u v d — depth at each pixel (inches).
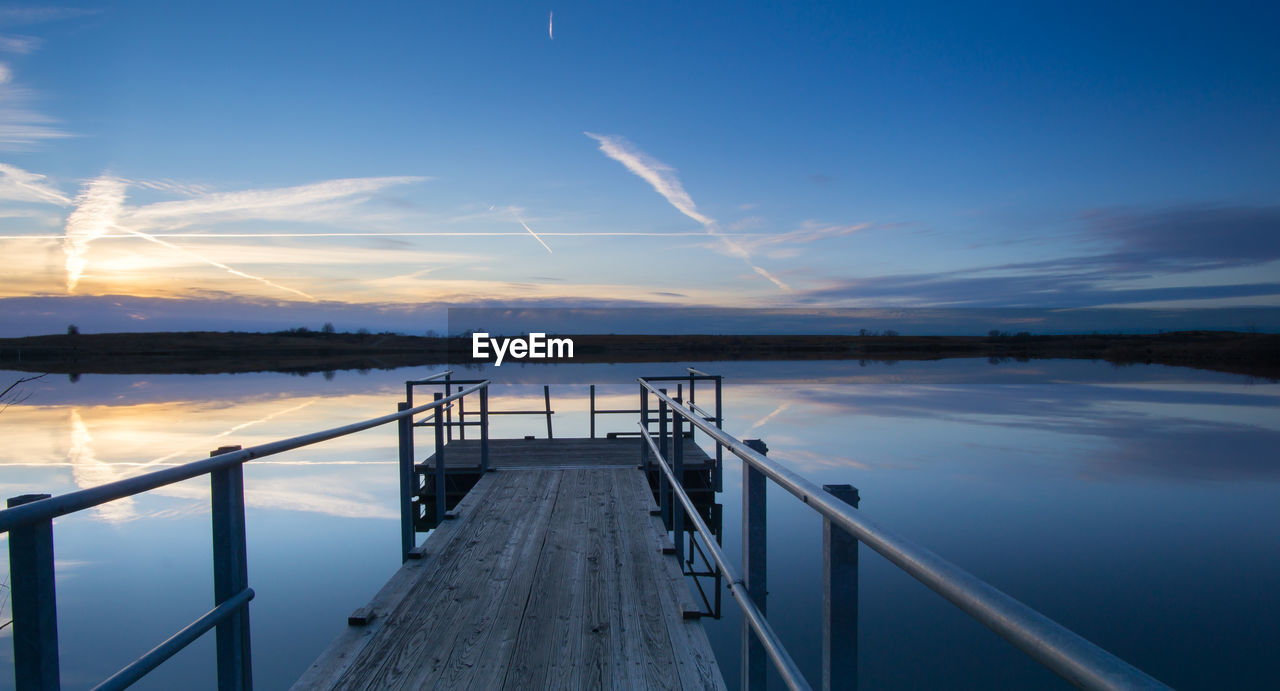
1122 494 300.7
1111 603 185.9
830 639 52.4
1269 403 677.3
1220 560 216.7
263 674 157.8
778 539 253.1
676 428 182.1
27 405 774.5
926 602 194.9
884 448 417.7
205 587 217.8
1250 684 141.5
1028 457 388.8
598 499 221.8
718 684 100.6
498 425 539.8
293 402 738.2
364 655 110.3
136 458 420.8
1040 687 142.9
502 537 177.8
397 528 277.9
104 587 218.5
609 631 119.3
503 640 115.8
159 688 158.9
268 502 322.7
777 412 610.9
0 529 51.6
